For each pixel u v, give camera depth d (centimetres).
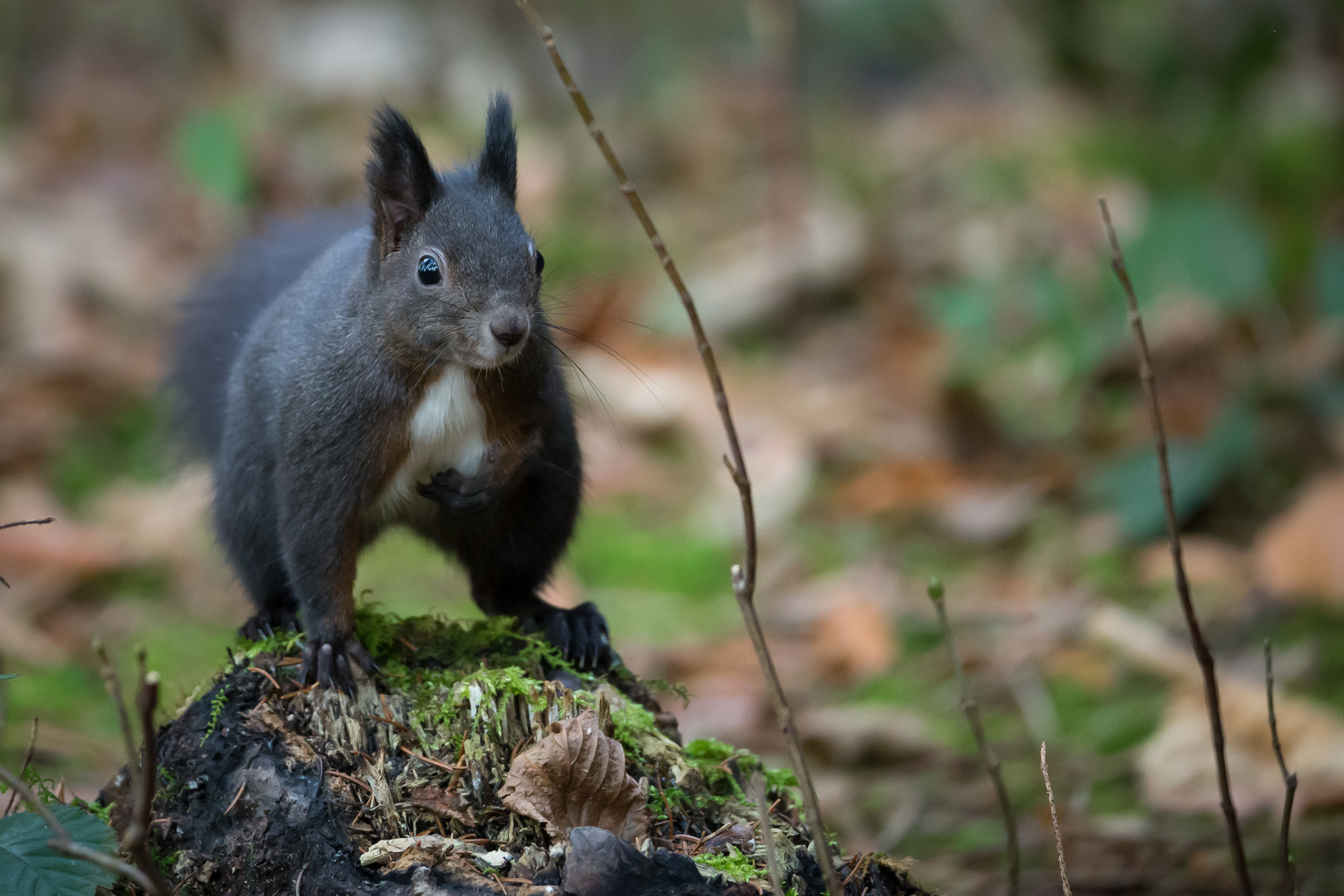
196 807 555
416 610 1091
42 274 1425
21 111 1875
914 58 2216
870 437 1326
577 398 762
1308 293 1334
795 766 484
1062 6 1903
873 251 1514
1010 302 1416
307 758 557
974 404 1300
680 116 1912
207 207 1506
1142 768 882
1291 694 950
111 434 1305
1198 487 1168
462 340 602
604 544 1205
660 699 980
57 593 1087
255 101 1675
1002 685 1014
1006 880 775
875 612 1066
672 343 1432
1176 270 1252
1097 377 1334
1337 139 1547
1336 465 1215
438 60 1850
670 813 573
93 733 892
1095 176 1598
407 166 626
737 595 489
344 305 627
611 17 2145
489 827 552
